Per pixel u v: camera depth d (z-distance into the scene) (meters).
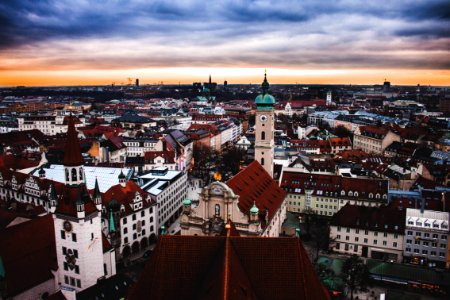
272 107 140.75
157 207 139.50
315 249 129.88
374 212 126.44
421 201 130.75
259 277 55.06
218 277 50.00
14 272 82.00
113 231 115.75
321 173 170.50
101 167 162.00
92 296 78.19
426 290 103.75
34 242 88.50
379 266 109.06
